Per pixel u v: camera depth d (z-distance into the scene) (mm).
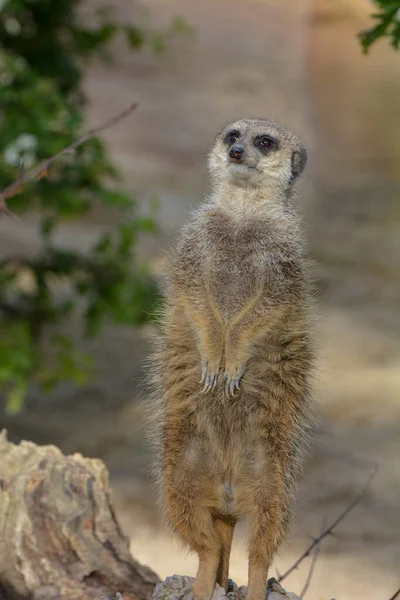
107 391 15125
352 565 10195
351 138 27938
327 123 28453
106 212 21547
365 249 21656
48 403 14617
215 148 7414
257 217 6898
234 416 6363
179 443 6410
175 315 6605
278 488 6273
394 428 13820
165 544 10539
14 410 11398
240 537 10797
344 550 10562
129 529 10812
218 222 6848
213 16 41844
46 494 6887
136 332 17438
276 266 6574
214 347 6367
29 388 15086
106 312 12445
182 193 24594
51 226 12273
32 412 14242
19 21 12344
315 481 12195
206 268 6613
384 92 28422
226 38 39406
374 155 27484
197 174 26641
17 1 11438
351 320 17953
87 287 12383
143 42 13336
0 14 12148
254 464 6328
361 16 29141
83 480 7035
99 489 7062
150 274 12641
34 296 12695
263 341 6410
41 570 6629
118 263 12328
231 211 6949
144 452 12867
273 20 41031
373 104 28266
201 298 6488
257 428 6355
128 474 12227
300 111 30484
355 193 25047
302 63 32938
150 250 19453
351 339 17031
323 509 11555
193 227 6898
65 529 6781
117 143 28875
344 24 29453
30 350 11688
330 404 14375
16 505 6773
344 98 28688
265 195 7043
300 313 6512
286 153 7250
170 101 33062
